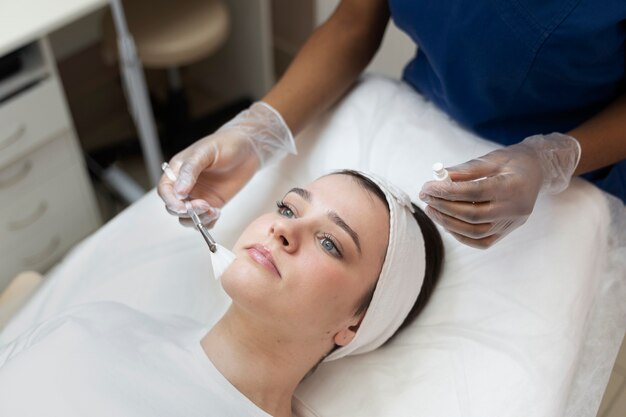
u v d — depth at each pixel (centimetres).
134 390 87
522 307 100
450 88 112
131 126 232
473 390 95
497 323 100
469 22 99
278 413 95
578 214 105
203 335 99
